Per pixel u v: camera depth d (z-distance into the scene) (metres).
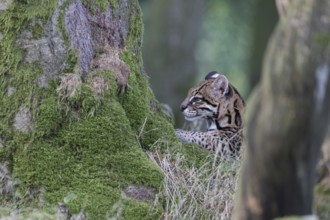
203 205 10.98
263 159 7.96
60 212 10.38
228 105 15.47
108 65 11.56
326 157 9.12
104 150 10.90
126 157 10.93
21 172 10.68
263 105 7.91
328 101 7.88
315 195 9.05
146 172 10.90
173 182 11.03
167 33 31.70
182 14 31.81
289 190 8.04
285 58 7.79
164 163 11.39
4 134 10.85
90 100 10.98
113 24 12.15
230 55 41.81
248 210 8.27
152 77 31.70
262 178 8.04
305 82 7.75
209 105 15.52
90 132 10.91
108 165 10.84
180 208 10.80
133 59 12.37
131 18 12.56
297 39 7.79
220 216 10.90
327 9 7.80
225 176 11.44
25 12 11.05
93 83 11.18
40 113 10.84
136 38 12.62
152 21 32.19
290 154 7.88
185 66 31.91
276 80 7.80
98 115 11.02
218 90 15.52
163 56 31.67
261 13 33.25
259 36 33.22
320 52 7.75
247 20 39.97
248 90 33.41
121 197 10.58
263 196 8.12
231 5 40.09
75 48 11.17
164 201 10.80
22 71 10.96
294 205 8.09
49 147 10.79
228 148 13.48
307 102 7.77
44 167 10.70
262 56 33.06
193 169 11.45
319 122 7.88
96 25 11.88
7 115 10.90
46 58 11.00
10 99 10.93
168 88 31.59
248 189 8.20
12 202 10.62
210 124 15.81
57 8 11.14
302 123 7.79
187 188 11.10
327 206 8.96
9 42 11.02
